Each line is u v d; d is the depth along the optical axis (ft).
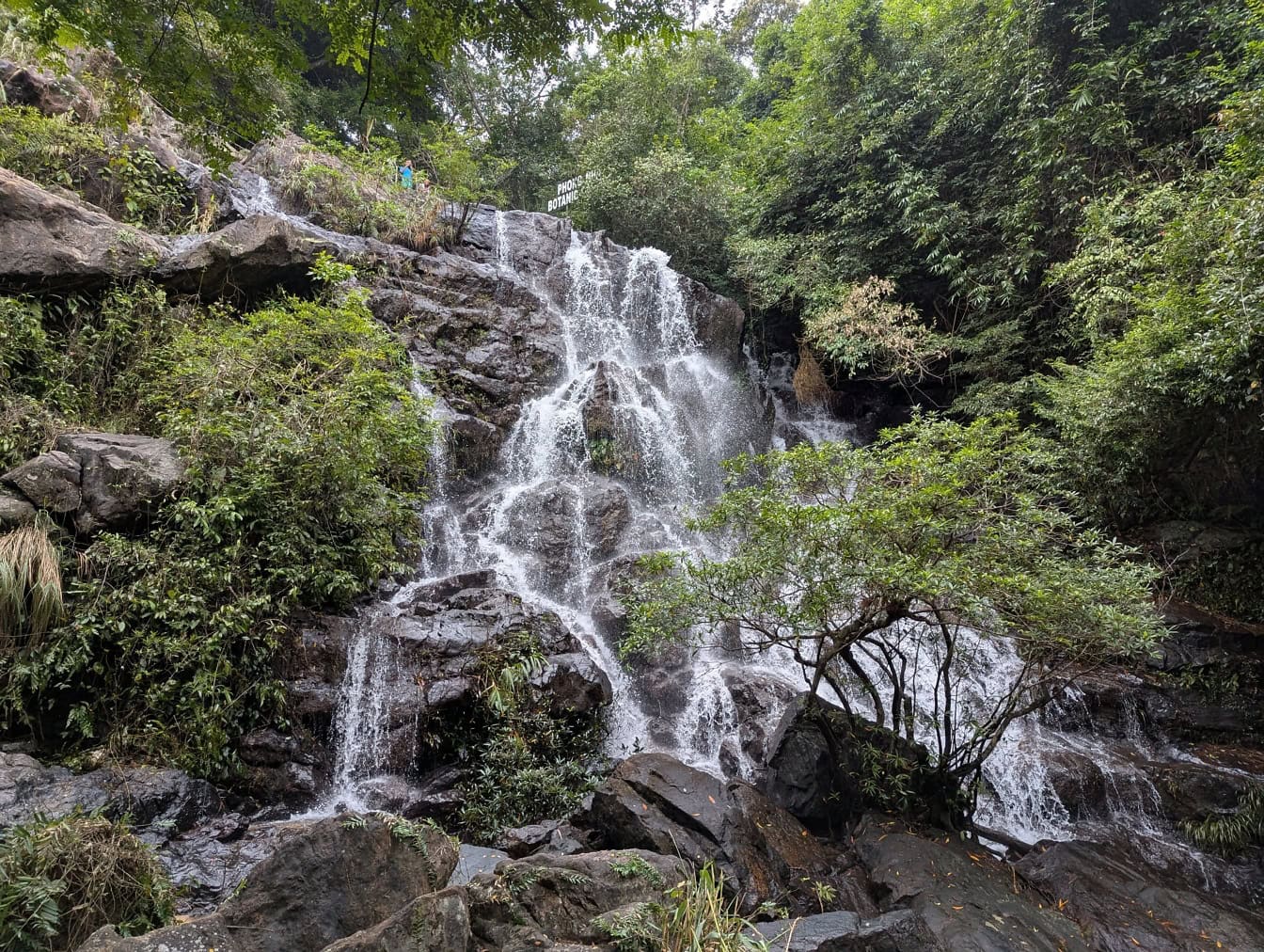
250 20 14.90
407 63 16.61
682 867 14.05
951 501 17.29
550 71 19.71
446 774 21.54
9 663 18.56
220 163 16.11
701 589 19.11
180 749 19.53
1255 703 26.84
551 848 17.58
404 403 27.71
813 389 52.49
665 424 39.78
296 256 32.22
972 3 45.01
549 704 23.02
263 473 22.95
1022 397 38.88
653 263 50.26
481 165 65.26
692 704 26.18
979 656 27.76
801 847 17.80
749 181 61.87
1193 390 26.96
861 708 26.53
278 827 18.81
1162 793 22.95
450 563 30.63
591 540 32.14
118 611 19.97
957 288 44.39
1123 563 19.17
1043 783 23.22
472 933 11.09
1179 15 35.65
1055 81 38.83
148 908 12.23
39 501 20.80
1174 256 26.55
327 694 21.72
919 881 15.83
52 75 34.76
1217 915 16.75
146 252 29.04
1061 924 15.34
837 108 52.31
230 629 20.62
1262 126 22.35
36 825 12.23
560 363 41.50
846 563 17.16
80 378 26.20
